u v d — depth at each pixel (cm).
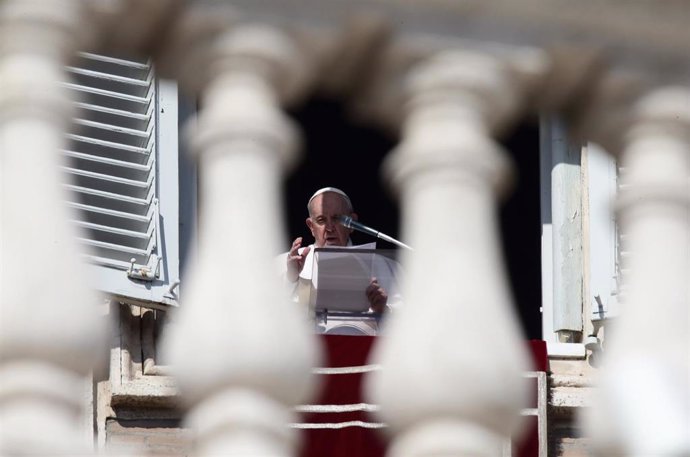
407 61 1344
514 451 2620
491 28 1355
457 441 1218
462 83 1335
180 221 2833
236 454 1204
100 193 2769
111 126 2808
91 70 2822
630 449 1260
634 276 1338
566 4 1356
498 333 1246
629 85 1384
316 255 2545
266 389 1221
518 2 1350
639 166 1376
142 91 2830
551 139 2969
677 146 1381
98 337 1229
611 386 1281
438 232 1280
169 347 1240
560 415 2688
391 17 1335
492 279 1270
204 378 1220
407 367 1232
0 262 1234
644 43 1379
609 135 1404
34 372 1209
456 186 1291
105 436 2627
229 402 1216
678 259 1332
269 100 1322
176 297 2727
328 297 2561
